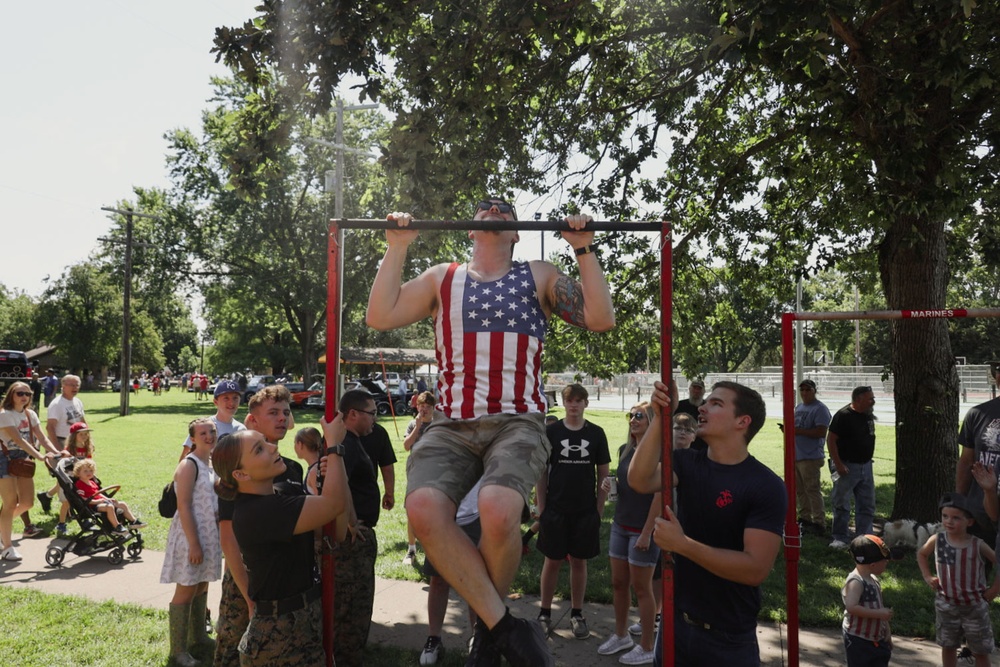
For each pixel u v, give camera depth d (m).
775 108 11.72
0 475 8.03
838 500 8.49
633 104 10.36
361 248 29.78
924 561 4.76
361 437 5.38
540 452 2.46
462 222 2.71
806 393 9.41
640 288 11.49
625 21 9.15
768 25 5.64
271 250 40.72
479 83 8.37
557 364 11.02
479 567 2.28
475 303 2.63
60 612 6.18
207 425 5.33
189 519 5.06
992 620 6.01
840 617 6.05
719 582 3.05
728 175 11.17
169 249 40.62
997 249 9.66
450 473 2.43
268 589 3.35
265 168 8.26
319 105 7.68
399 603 6.56
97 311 64.56
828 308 48.16
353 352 39.19
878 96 7.07
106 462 15.05
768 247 12.62
